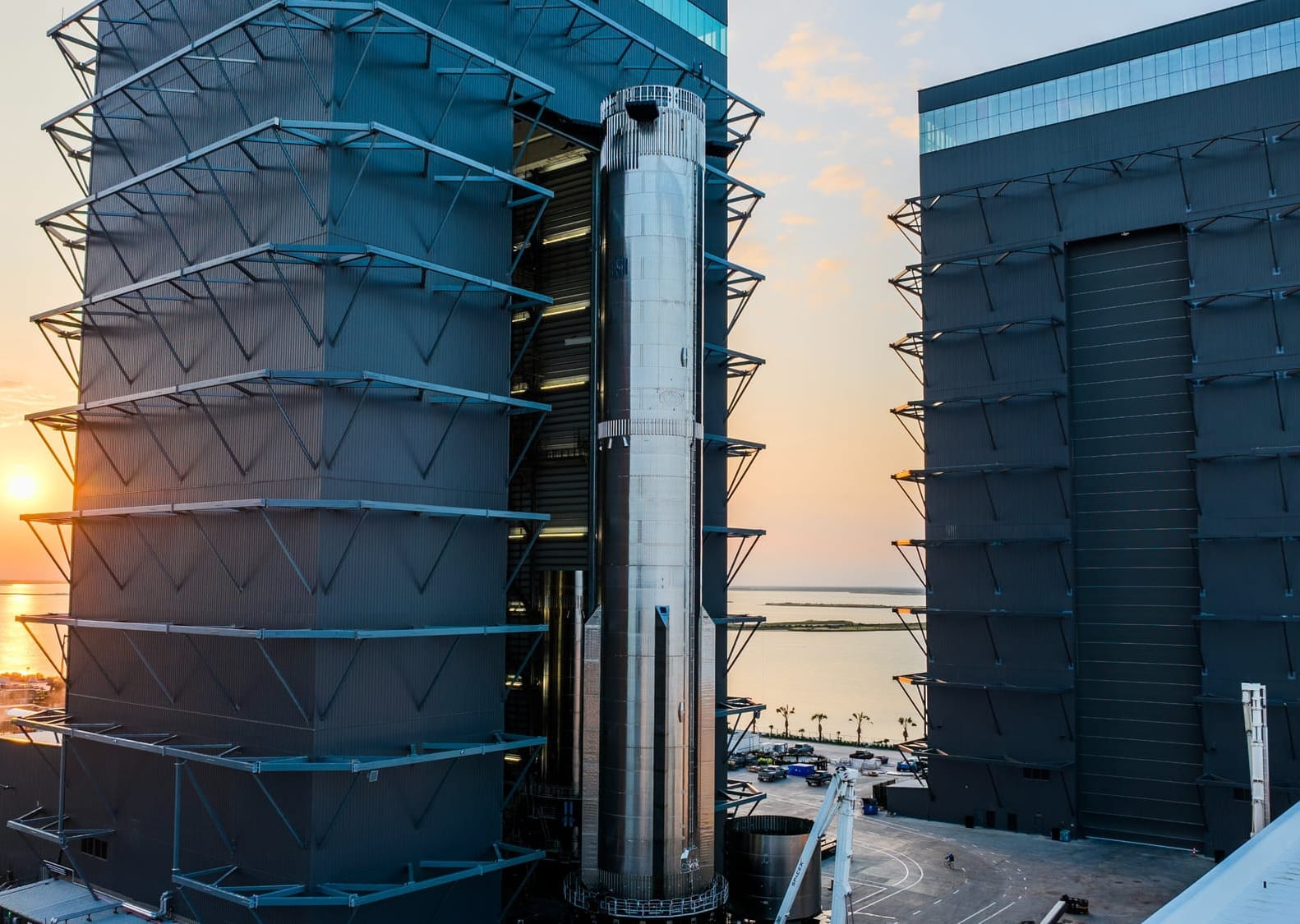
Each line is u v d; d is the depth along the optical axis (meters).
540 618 60.94
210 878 47.84
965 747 79.56
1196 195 73.88
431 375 50.53
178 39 57.00
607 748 50.03
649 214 52.44
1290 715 67.12
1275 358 69.69
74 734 55.12
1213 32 74.31
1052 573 77.25
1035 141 80.94
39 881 57.34
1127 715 74.56
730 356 68.44
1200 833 70.88
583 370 62.75
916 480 83.75
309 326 46.44
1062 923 54.81
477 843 50.75
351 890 43.59
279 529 46.69
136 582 55.00
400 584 48.25
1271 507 69.06
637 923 47.41
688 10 70.31
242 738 47.44
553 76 59.59
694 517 52.06
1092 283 78.88
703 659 51.75
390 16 49.50
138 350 56.81
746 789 72.38
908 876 64.50
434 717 49.19
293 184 48.25
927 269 84.44
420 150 50.66
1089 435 78.19
